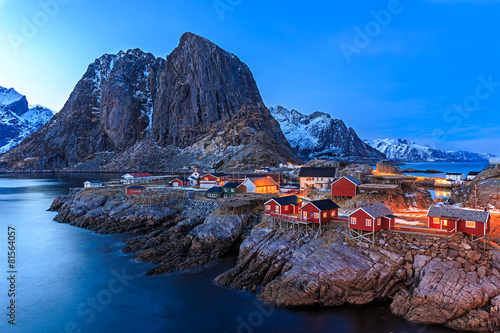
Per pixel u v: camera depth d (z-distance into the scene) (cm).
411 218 5169
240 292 4022
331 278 3675
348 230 4538
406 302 3384
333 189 6619
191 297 3938
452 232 3938
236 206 6112
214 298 3897
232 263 4981
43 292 4188
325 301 3625
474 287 3259
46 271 4838
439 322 3170
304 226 4862
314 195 7200
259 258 4544
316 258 3912
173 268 4791
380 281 3675
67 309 3781
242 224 5888
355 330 3177
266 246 4694
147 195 8631
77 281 4484
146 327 3391
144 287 4228
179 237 5972
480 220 3828
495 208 5650
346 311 3491
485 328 3033
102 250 5750
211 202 7600
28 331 3372
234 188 8125
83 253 5603
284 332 3195
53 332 3344
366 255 3972
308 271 3784
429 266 3619
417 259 3784
